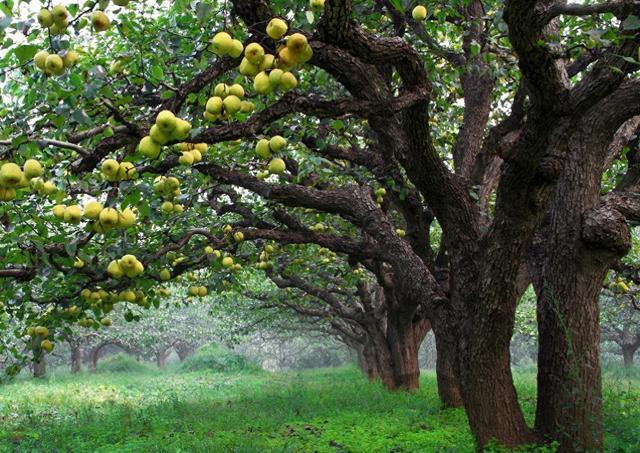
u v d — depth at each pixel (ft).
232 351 116.37
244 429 27.48
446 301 20.12
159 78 12.09
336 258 38.88
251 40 10.34
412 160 17.16
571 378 16.87
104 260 20.66
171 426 29.43
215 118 9.86
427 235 28.27
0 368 64.85
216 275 26.08
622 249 16.85
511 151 14.40
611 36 10.83
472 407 17.35
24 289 19.15
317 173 24.25
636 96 17.67
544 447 16.25
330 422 27.94
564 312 17.30
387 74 18.29
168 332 108.37
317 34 11.28
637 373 73.97
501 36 19.52
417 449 20.71
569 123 14.97
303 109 10.98
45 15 8.43
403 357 41.65
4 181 8.53
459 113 30.19
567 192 17.93
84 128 12.69
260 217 27.07
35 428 30.83
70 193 14.25
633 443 18.92
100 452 22.86
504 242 16.03
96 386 68.90
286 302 55.01
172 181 13.94
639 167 19.42
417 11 14.82
